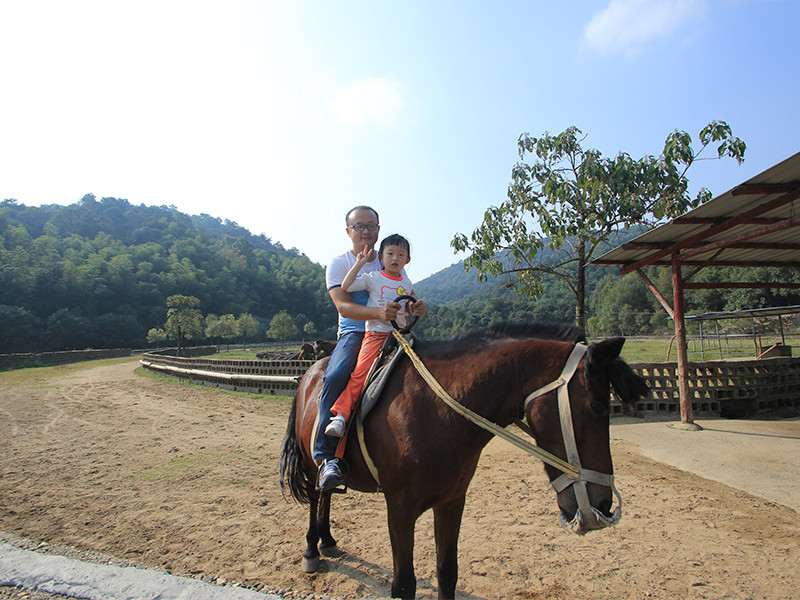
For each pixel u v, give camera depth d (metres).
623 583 3.13
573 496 1.99
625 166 8.87
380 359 2.66
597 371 2.04
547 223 9.20
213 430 8.93
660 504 4.64
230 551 3.69
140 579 2.30
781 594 2.96
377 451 2.44
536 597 2.98
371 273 2.89
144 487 5.42
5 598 2.28
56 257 75.12
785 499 4.73
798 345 20.97
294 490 3.21
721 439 7.29
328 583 3.19
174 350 41.72
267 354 29.02
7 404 12.44
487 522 4.30
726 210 6.54
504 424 2.35
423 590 3.10
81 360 37.34
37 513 4.53
